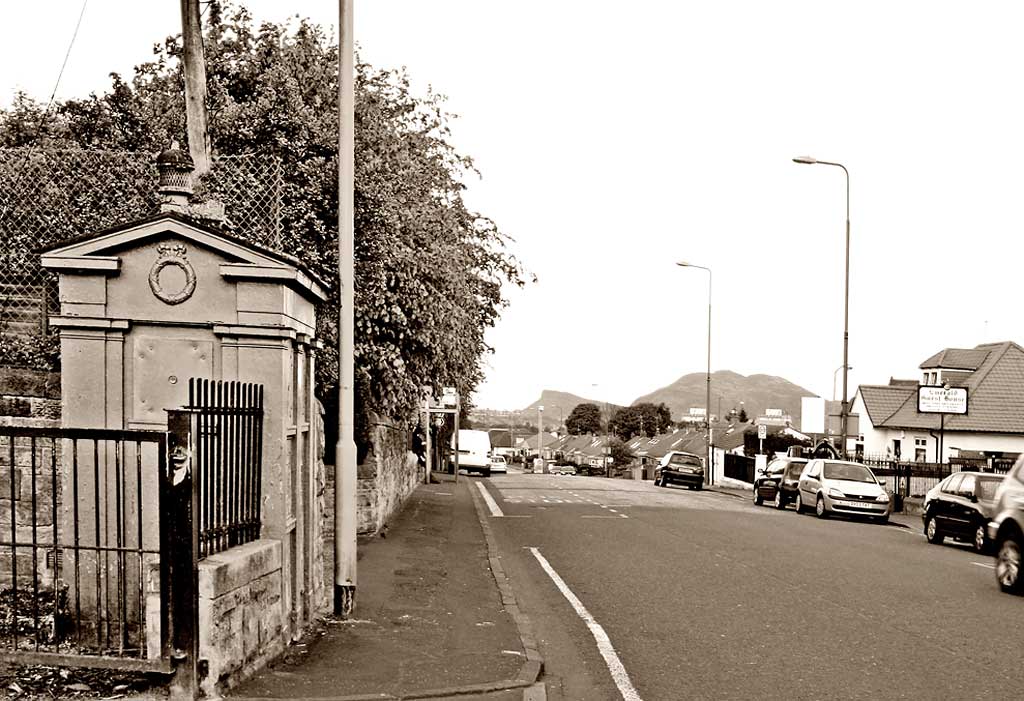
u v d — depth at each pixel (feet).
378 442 57.52
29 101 50.78
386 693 23.04
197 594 21.12
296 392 27.58
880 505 93.25
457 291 57.06
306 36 51.24
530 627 33.60
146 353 25.95
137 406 25.90
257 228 39.55
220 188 39.06
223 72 49.98
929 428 193.47
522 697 23.77
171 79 51.49
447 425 199.93
